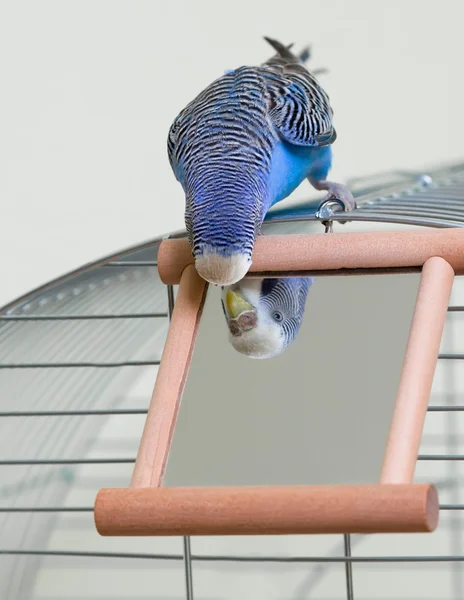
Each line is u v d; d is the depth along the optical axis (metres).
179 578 2.44
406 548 2.31
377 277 1.75
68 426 2.17
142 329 2.15
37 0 2.58
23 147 2.59
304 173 1.56
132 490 1.05
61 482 2.24
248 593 2.39
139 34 2.58
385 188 1.96
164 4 2.58
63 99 2.59
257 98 1.42
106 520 1.04
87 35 2.59
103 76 2.59
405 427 1.08
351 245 1.24
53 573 2.31
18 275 2.58
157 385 1.21
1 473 1.92
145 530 1.03
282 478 1.85
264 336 1.51
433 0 2.56
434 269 1.20
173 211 2.58
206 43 2.58
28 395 1.95
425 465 2.25
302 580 2.38
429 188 1.95
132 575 2.43
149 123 2.58
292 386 1.83
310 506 0.99
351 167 2.58
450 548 2.26
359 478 1.80
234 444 1.87
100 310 1.94
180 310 1.27
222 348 1.84
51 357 1.94
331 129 1.54
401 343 1.75
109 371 2.18
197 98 1.45
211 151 1.33
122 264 1.58
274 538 2.37
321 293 1.77
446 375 2.24
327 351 1.79
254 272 1.28
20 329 1.78
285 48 1.69
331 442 1.82
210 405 1.87
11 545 2.04
